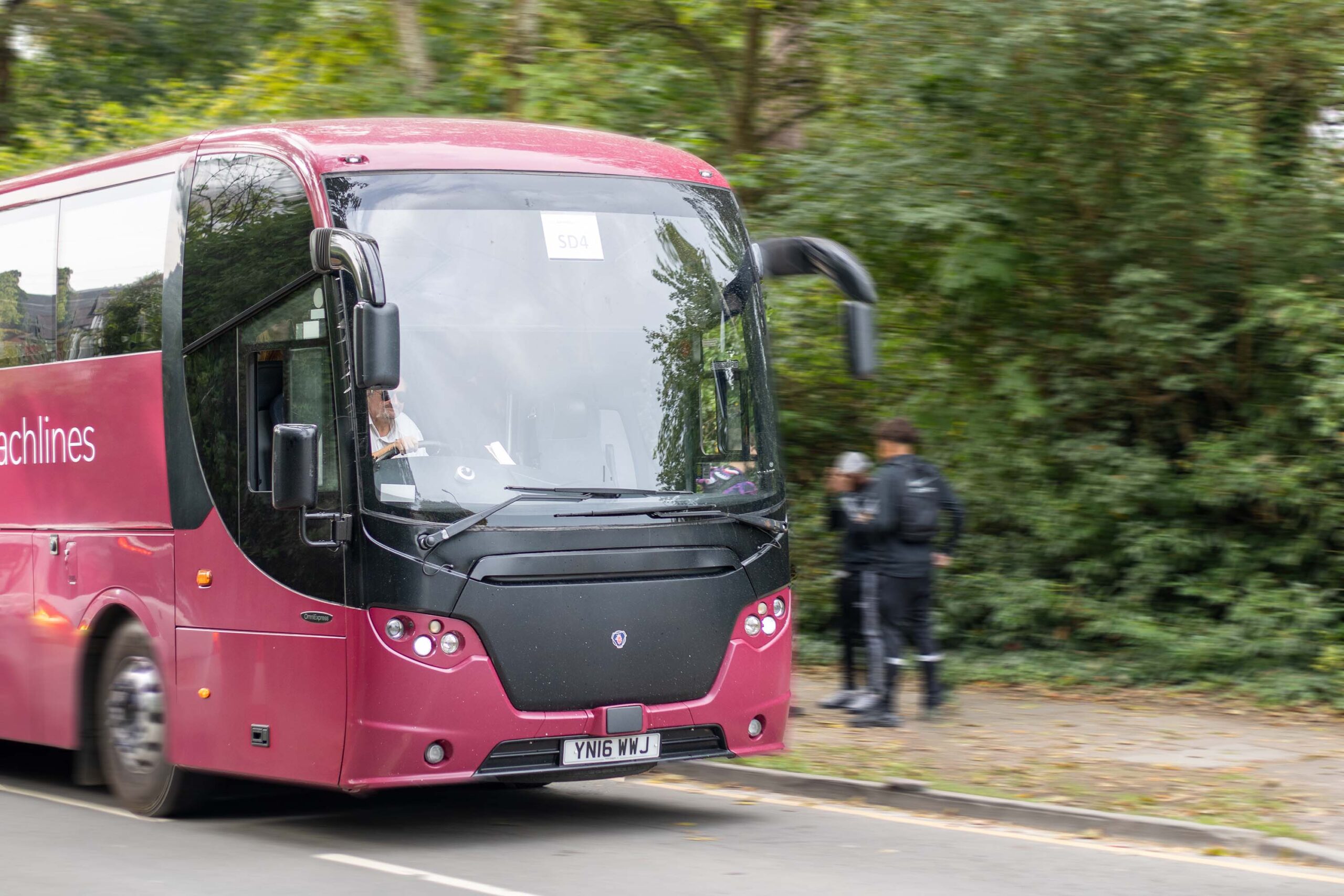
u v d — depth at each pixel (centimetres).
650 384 983
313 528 925
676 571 962
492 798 1148
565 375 956
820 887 825
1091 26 1562
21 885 838
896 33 1694
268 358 973
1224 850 923
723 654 976
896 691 1354
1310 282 1633
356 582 898
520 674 912
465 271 951
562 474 941
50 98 3731
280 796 1160
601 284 987
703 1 2267
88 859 913
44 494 1175
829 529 1495
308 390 940
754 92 2289
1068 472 1761
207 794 1058
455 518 906
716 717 969
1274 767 1173
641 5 2317
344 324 911
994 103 1652
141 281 1096
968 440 1802
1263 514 1653
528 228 976
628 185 1027
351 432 905
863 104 1819
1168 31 1567
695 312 1016
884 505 1349
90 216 1167
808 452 1995
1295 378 1631
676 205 1038
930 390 1867
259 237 991
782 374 1977
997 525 1817
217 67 3825
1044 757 1209
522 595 916
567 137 1061
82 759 1125
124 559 1080
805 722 1380
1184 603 1692
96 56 3869
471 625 905
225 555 989
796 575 1906
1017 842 955
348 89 2128
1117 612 1681
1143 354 1652
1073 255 1727
